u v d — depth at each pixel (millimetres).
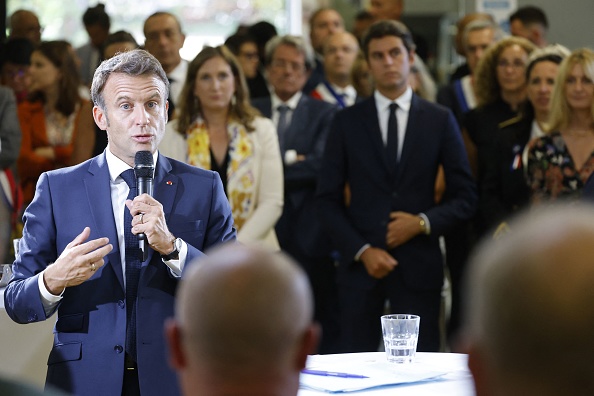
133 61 3141
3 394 1374
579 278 1098
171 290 3098
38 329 3980
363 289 5305
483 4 9266
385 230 5316
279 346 1390
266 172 5621
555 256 1111
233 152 5551
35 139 6965
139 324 3045
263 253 1429
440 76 9977
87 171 3186
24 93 7363
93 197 3137
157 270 3092
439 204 5555
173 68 6781
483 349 1161
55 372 3059
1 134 6465
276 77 6465
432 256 5316
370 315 5332
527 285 1113
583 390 1107
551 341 1104
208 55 5570
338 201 5488
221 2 10531
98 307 3074
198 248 3184
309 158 6301
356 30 8930
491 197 5719
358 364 3297
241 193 5527
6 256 5781
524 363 1124
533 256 1121
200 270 1421
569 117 5316
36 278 2973
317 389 2900
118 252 3100
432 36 10094
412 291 5281
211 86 5496
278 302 1387
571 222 1141
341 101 7258
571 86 5254
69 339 3070
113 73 3137
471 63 7090
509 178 5672
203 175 3275
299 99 6465
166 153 5535
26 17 8453
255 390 1390
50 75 6984
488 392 1164
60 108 7043
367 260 5270
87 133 6133
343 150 5504
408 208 5352
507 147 5746
